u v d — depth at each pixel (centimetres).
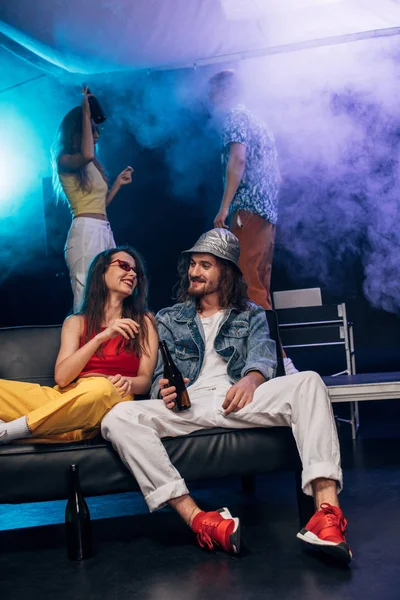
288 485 305
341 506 262
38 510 290
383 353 627
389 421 454
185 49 547
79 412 223
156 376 254
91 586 196
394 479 297
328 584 185
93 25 488
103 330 267
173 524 253
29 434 225
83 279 476
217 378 255
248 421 232
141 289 273
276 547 217
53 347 276
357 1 493
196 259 266
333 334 417
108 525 257
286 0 486
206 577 196
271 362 251
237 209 510
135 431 220
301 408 224
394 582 183
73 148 483
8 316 635
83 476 227
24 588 198
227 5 486
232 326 263
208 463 230
